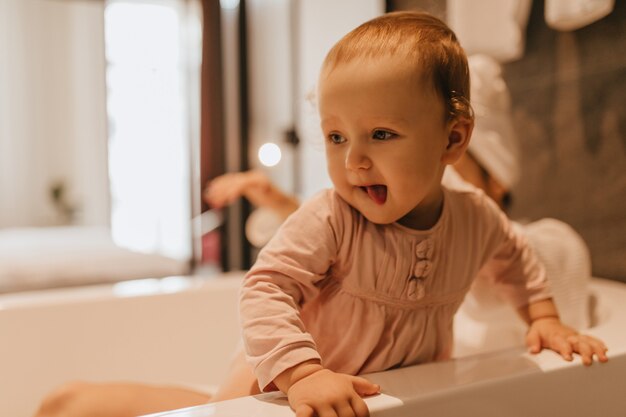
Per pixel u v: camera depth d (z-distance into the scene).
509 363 0.57
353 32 0.55
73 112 2.57
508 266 0.71
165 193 2.11
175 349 1.15
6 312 1.03
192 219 2.04
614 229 0.96
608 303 0.86
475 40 1.08
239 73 1.89
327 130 0.55
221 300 1.19
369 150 0.52
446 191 0.64
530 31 1.09
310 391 0.45
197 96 2.02
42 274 1.66
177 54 2.06
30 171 2.53
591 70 0.98
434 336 0.62
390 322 0.59
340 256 0.58
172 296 1.16
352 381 0.47
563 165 1.04
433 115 0.53
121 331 1.11
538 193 1.09
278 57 1.85
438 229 0.60
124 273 1.77
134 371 1.12
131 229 2.20
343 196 0.56
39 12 2.50
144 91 2.13
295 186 1.79
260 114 1.90
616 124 0.95
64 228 2.42
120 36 2.15
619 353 0.60
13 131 2.50
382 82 0.50
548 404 0.55
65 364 1.07
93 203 2.53
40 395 1.04
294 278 0.55
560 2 0.95
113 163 2.25
